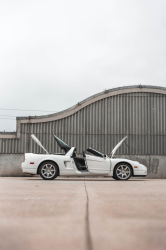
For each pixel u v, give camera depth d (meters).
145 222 3.00
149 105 17.53
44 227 2.76
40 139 16.94
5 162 16.22
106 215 3.37
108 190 6.52
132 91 17.53
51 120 17.11
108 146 17.16
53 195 5.43
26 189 6.71
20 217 3.26
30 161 10.75
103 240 2.30
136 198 5.00
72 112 17.23
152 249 2.06
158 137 17.39
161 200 4.75
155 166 16.56
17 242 2.25
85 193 5.79
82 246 2.13
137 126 17.38
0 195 5.43
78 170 10.95
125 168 11.12
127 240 2.30
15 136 16.81
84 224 2.89
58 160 10.76
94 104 17.39
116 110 17.41
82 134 17.16
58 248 2.09
